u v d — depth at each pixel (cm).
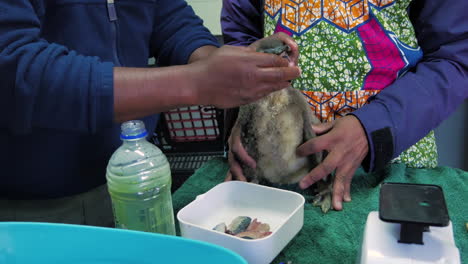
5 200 95
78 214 101
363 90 119
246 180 111
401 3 112
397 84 108
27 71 59
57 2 83
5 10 59
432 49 116
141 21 99
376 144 97
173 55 109
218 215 93
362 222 90
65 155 92
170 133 177
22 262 58
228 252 50
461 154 192
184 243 53
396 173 111
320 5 116
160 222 79
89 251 57
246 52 65
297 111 103
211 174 124
